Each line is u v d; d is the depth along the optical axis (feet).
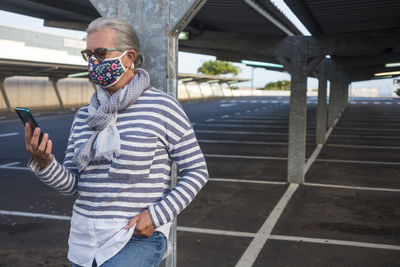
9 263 14.28
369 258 14.92
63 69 91.35
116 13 7.79
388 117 87.97
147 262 5.72
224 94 221.46
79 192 5.77
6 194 23.57
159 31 7.54
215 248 15.72
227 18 24.40
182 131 5.76
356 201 22.77
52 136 49.98
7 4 23.50
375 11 20.77
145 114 5.60
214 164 33.81
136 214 5.61
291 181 27.17
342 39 25.17
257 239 16.74
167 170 5.92
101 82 5.72
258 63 37.35
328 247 15.94
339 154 39.55
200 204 21.72
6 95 89.76
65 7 23.82
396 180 28.43
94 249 5.61
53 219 19.15
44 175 5.60
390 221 19.29
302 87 26.23
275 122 74.18
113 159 5.46
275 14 22.08
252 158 37.06
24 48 73.97
